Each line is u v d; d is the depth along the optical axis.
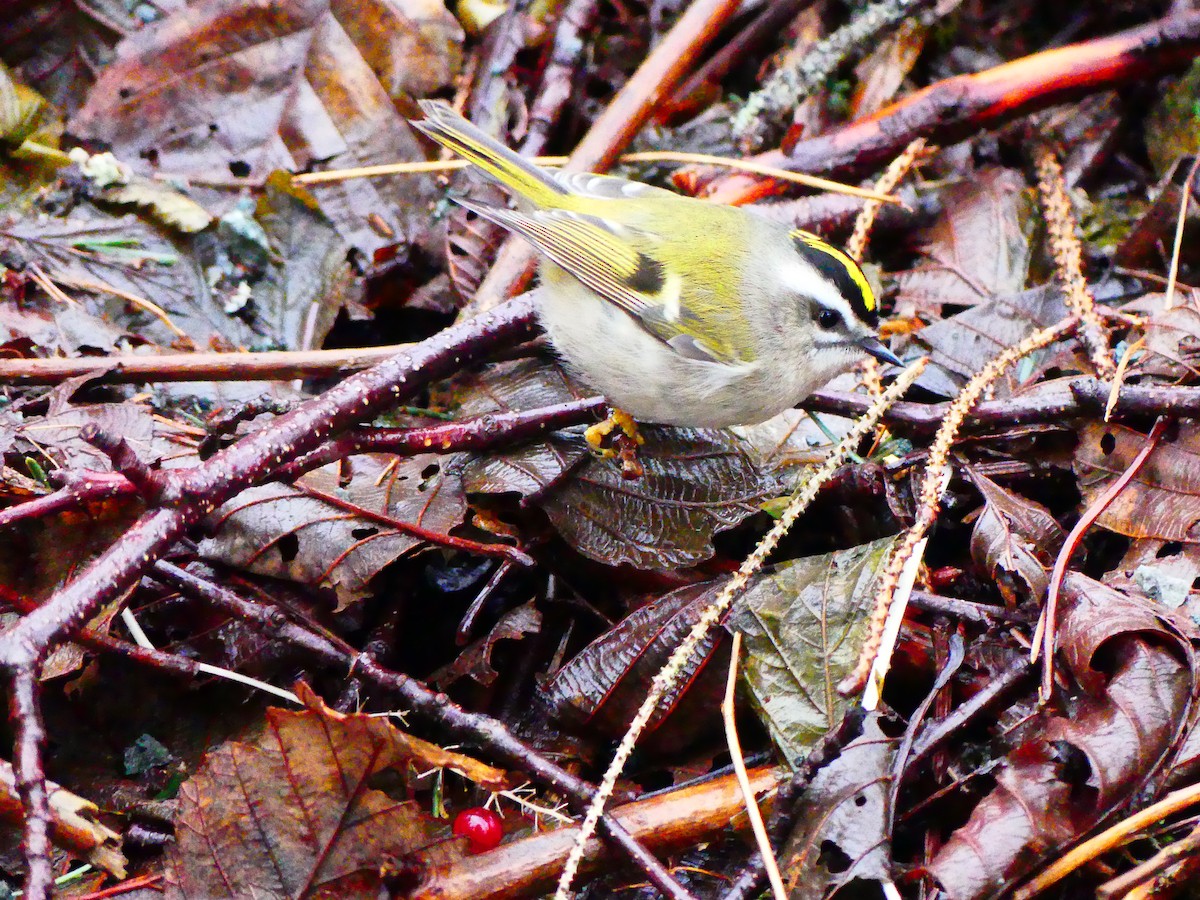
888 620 6.85
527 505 8.34
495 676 7.66
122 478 7.28
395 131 11.30
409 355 8.06
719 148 11.76
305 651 7.39
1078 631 6.88
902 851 6.79
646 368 8.22
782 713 7.04
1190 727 6.53
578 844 6.00
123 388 9.27
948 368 9.52
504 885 6.39
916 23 12.02
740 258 8.41
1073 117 12.00
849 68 12.33
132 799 7.26
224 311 10.28
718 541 8.60
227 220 10.51
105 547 7.78
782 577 7.52
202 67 11.04
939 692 7.12
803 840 6.46
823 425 8.81
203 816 6.41
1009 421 8.24
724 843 7.01
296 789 6.44
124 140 10.89
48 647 6.15
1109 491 7.64
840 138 11.25
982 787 6.75
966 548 8.41
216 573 7.98
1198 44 10.93
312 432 7.46
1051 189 10.33
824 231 11.12
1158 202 10.31
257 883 6.38
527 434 8.34
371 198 10.95
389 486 8.27
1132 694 6.60
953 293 10.62
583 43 11.85
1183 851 5.93
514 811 7.34
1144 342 8.70
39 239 10.14
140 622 7.89
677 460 8.50
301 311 10.41
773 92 11.20
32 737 5.82
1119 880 5.97
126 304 10.00
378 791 6.49
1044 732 6.60
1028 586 7.36
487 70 11.69
